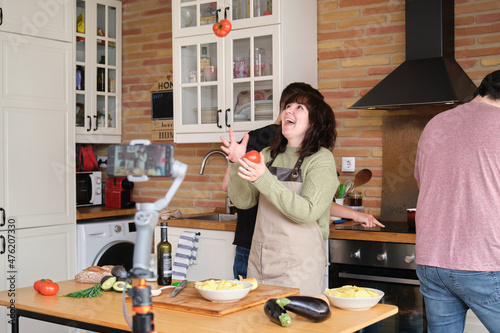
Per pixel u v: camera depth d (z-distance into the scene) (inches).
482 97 90.6
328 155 96.0
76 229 163.9
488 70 134.1
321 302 67.6
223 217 162.1
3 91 145.3
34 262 152.4
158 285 87.1
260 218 98.0
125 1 191.2
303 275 94.4
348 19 151.4
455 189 86.5
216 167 174.1
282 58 141.3
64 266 159.6
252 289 81.0
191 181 179.0
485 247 83.4
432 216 88.7
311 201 90.2
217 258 138.3
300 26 148.3
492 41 133.6
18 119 148.8
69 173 161.3
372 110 147.6
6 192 146.1
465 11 136.4
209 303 73.4
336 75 153.3
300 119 97.2
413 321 115.2
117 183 181.0
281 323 64.7
